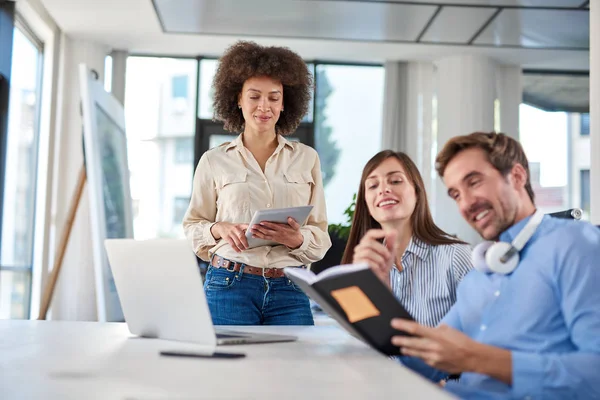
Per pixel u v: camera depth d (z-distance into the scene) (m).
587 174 8.31
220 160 2.72
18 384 1.07
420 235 2.08
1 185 5.84
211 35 7.36
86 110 4.00
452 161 1.48
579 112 8.46
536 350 1.35
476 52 7.80
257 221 2.27
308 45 7.63
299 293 2.58
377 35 7.23
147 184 7.86
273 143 2.79
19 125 6.38
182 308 1.62
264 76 2.72
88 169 3.96
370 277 1.38
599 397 1.22
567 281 1.33
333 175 8.09
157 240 1.64
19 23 6.39
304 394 1.00
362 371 1.23
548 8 6.38
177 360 1.34
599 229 1.41
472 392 1.36
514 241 1.43
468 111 7.80
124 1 6.45
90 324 2.12
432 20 6.75
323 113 8.13
